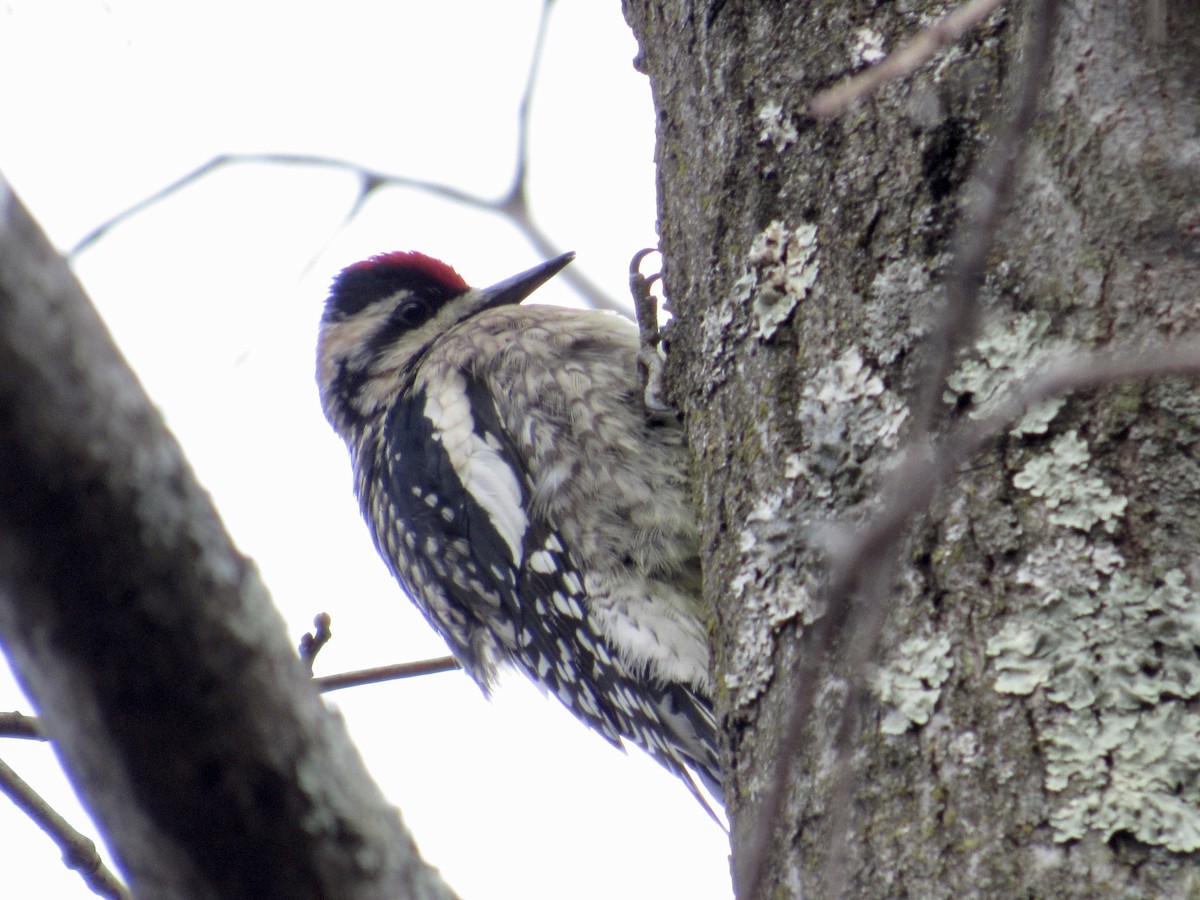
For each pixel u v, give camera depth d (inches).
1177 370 146.9
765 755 203.8
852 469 206.1
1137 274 186.4
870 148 216.1
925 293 205.3
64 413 131.9
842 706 191.3
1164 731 172.1
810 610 204.1
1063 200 192.4
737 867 202.4
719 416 229.9
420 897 147.6
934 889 175.6
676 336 251.6
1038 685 178.4
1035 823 173.2
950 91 209.6
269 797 141.4
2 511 131.7
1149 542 179.0
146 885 142.9
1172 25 190.4
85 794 141.5
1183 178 187.3
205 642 138.6
